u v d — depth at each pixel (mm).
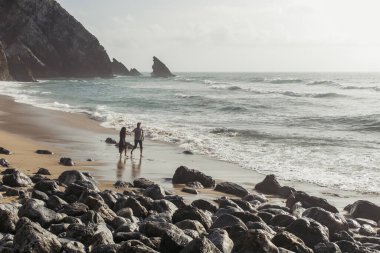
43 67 137375
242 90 89562
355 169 21828
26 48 135125
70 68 148750
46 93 73250
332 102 61656
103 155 24203
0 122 35438
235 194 16984
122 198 12383
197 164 22766
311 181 19672
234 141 29609
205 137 31062
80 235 8852
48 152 23281
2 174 16078
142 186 16906
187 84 119750
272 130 35125
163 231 9539
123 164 22078
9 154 22203
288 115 46219
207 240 8031
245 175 20594
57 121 37625
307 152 25969
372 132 34750
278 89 92750
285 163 23094
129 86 104312
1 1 142250
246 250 8406
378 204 16312
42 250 7824
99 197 12359
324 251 9945
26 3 143625
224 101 60562
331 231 12211
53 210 11070
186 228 10164
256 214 12633
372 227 13508
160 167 21750
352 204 15414
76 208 10906
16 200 12555
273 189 17672
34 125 34688
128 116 43219
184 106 54250
